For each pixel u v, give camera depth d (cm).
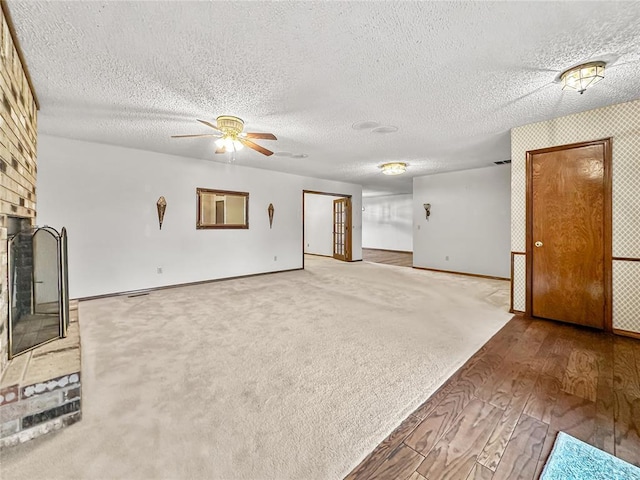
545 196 342
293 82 250
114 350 261
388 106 300
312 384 208
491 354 256
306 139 415
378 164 590
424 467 140
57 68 225
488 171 618
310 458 144
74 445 151
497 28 182
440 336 295
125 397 192
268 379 215
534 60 218
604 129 301
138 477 133
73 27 179
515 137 364
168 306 398
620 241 296
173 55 209
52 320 244
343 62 220
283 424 168
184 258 529
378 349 264
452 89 264
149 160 484
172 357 248
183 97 277
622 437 157
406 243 1141
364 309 385
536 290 351
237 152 495
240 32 185
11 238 192
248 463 141
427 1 159
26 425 155
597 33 187
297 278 603
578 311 323
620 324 297
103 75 236
